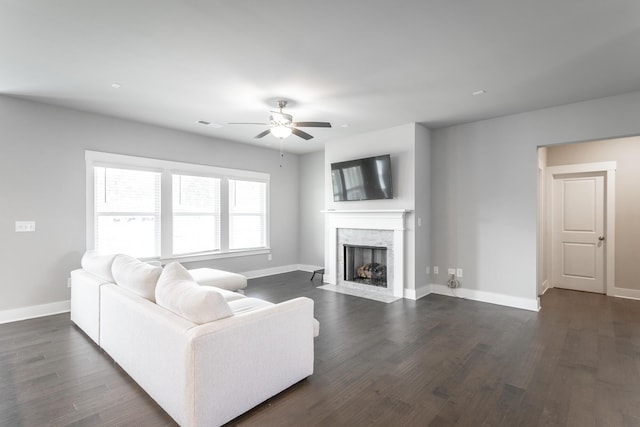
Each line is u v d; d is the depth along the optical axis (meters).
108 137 4.42
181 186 5.24
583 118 3.87
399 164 4.90
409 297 4.75
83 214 4.19
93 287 2.97
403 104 3.97
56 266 4.00
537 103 3.93
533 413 2.01
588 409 2.05
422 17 2.23
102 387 2.26
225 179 5.82
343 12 2.17
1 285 3.65
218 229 5.73
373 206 5.20
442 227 5.04
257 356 2.01
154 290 2.32
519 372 2.52
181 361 1.77
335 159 5.72
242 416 1.96
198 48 2.64
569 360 2.72
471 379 2.41
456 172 4.89
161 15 2.19
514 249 4.37
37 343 3.03
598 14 2.19
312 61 2.87
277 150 6.71
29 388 2.25
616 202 4.88
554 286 5.50
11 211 3.71
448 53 2.73
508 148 4.42
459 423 1.91
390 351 2.89
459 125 4.87
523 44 2.58
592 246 5.16
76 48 2.64
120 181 4.57
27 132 3.80
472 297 4.72
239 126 4.93
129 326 2.31
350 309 4.19
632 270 4.77
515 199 4.37
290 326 2.22
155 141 4.88
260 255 6.39
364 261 5.52
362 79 3.25
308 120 4.61
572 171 5.22
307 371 2.37
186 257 5.25
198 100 3.83
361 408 2.05
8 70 3.03
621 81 3.29
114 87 3.44
